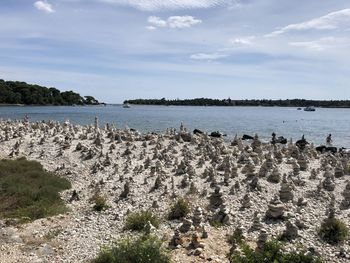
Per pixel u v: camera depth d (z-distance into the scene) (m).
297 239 21.56
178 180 32.62
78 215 26.36
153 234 21.14
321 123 122.69
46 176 34.94
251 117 156.12
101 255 18.52
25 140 48.72
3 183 31.86
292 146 46.50
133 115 158.12
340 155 46.41
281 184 29.39
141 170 35.97
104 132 55.47
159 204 27.44
